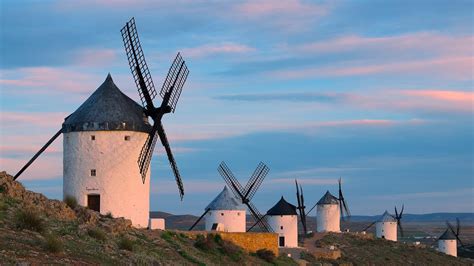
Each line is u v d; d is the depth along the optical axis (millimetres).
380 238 116125
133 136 56500
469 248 152125
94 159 55844
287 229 97250
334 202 119375
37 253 32219
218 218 84188
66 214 43906
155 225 57281
